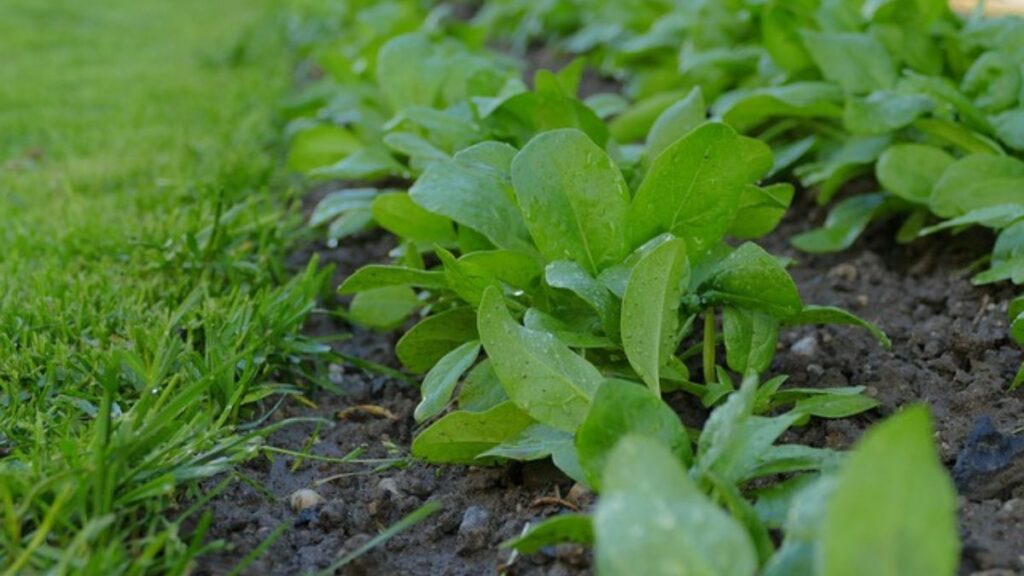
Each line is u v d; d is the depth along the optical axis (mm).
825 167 1325
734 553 836
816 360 1145
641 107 1418
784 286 1031
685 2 1706
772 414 1070
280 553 978
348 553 981
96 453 940
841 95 1300
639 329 996
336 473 1059
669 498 848
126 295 1191
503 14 2340
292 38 2562
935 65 1351
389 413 1129
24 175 1513
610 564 839
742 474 926
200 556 954
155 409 998
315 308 1265
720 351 1148
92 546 930
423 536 1000
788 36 1362
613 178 1047
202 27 2848
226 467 994
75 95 2000
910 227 1284
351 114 1468
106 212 1375
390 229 1171
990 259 1217
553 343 994
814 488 875
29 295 1181
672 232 1059
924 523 813
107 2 3193
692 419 1076
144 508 964
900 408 1078
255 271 1247
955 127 1244
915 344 1156
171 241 1256
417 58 1369
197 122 1796
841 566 812
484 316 986
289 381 1156
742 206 1119
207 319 1118
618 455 859
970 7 1893
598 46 2049
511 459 1035
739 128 1358
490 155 1104
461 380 1135
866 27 1379
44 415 1030
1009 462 997
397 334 1233
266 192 1391
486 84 1344
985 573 917
